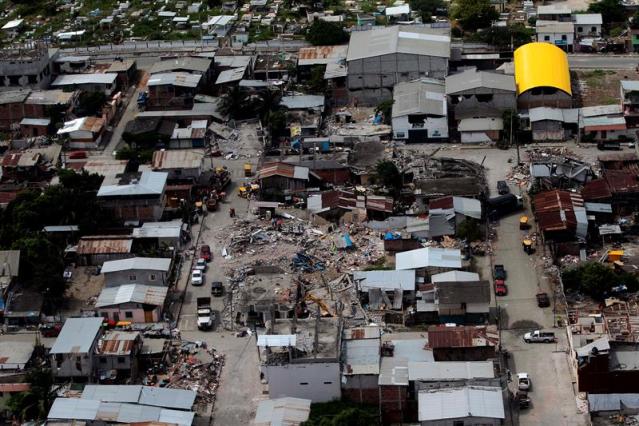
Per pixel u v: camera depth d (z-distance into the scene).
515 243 140.75
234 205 153.88
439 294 122.88
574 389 112.19
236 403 113.12
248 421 110.31
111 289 130.00
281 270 134.38
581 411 108.88
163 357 119.25
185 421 107.19
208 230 147.50
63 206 146.00
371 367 110.50
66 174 153.12
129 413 107.75
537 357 117.50
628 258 135.25
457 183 149.62
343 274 133.50
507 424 107.50
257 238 143.75
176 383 115.75
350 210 147.00
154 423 106.50
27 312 127.75
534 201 145.75
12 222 146.50
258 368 118.25
